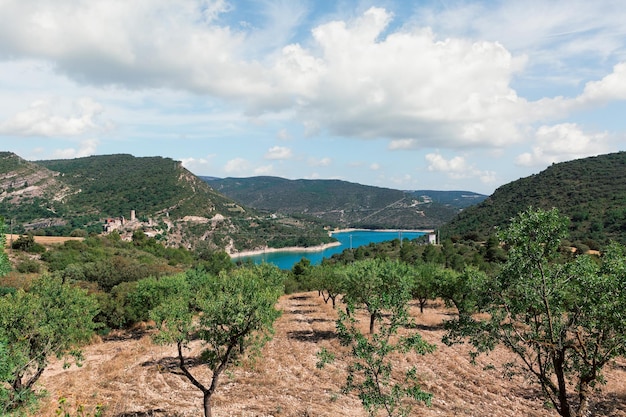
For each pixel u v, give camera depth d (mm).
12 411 13109
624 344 11594
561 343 12484
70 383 25641
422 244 153750
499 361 29547
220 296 18641
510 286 12992
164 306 19516
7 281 45219
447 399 22406
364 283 34844
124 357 32281
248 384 24969
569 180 146625
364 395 12469
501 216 143750
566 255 13617
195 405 21625
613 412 20219
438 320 45156
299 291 81500
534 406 21406
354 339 13266
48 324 19875
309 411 20375
